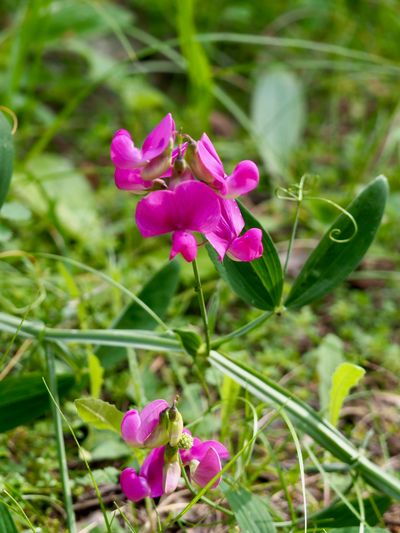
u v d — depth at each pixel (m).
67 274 0.53
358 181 0.69
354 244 0.47
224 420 0.48
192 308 0.60
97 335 0.48
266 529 0.44
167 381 0.54
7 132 0.49
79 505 0.48
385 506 0.46
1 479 0.48
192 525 0.46
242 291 0.47
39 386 0.48
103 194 0.67
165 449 0.42
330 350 0.52
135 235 0.64
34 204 0.63
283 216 0.67
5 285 0.58
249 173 0.42
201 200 0.41
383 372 0.56
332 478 0.49
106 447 0.49
